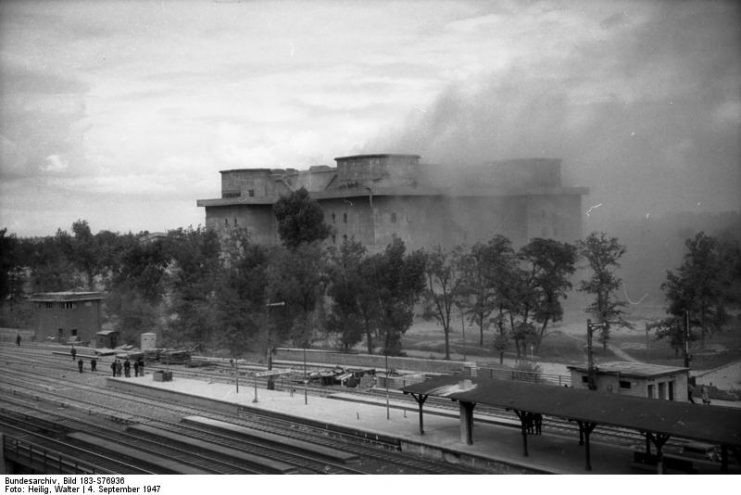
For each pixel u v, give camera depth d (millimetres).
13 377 81875
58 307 112562
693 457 40031
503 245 85688
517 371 63156
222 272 101062
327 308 98688
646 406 36719
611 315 83562
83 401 67438
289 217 111875
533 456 40531
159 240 116562
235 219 130750
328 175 126938
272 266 97750
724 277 77250
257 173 134000
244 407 59438
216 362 86688
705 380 64250
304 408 57781
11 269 141000
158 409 63000
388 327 84375
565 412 37719
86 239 148875
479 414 53531
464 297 92562
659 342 85250
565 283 82312
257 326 93000
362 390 66250
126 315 108062
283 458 45312
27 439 54281
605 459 39625
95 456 48375
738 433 32688
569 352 81188
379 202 114000
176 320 108188
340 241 118688
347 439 49188
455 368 69000
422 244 116312
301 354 86938
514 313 82000
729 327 90312
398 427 49438
